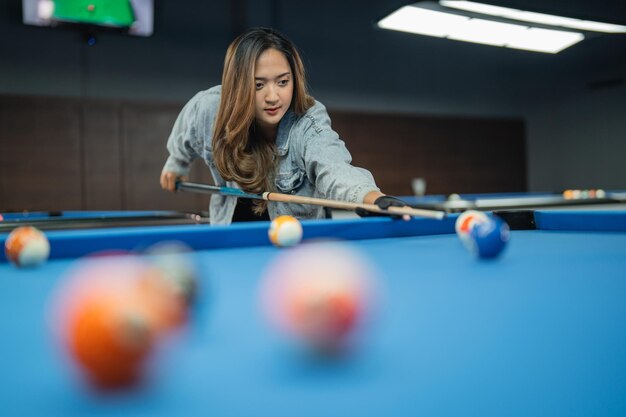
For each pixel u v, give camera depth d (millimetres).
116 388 509
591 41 7875
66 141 5855
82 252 1309
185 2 6418
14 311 826
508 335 694
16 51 5773
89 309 499
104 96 6137
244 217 2404
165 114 6250
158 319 528
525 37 4180
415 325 742
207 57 6570
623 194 4867
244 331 709
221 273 1114
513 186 8430
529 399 498
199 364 591
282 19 6832
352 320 585
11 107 5648
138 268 621
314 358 598
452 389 522
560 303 860
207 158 2367
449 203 3750
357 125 7273
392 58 7672
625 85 7965
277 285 664
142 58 6285
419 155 7684
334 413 471
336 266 631
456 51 8180
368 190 1752
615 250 1392
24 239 1171
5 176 5641
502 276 1082
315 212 2225
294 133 2066
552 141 8852
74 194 5891
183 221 2775
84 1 5066
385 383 539
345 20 7262
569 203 3998
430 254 1350
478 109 8383
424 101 7957
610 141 8172
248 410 479
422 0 3432
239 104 1911
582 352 625
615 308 825
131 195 6117
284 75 1915
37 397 510
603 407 481
